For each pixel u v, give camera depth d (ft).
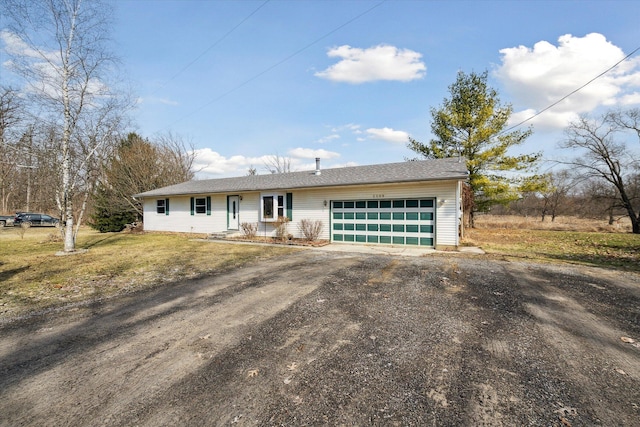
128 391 8.56
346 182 39.50
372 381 8.84
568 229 76.43
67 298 17.92
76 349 11.29
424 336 11.89
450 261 28.02
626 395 8.14
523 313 14.39
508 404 7.76
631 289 18.60
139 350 11.13
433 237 36.99
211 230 56.08
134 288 20.04
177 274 24.04
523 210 127.34
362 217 41.27
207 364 10.01
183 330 12.91
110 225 70.64
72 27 34.73
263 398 8.11
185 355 10.66
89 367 9.95
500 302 16.03
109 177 69.87
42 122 36.01
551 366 9.64
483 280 20.67
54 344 11.75
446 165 41.68
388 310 14.90
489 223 90.99
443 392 8.27
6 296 18.37
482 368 9.51
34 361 10.41
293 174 55.98
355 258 30.12
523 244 43.27
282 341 11.63
